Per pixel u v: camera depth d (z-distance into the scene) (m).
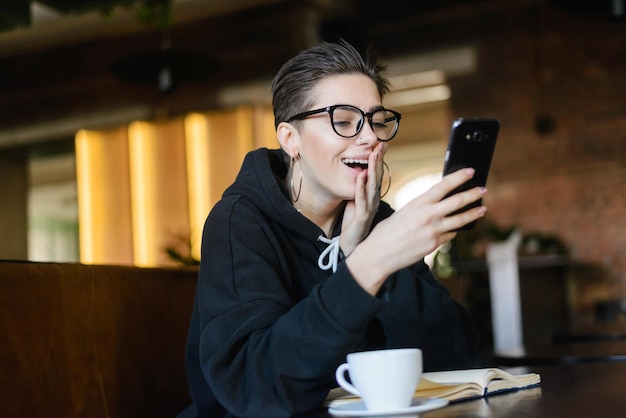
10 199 9.12
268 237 1.23
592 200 6.63
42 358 1.27
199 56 4.94
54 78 8.08
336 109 1.22
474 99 7.01
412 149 10.66
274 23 7.12
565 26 6.75
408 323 1.30
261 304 1.09
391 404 0.87
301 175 1.30
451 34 6.99
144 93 7.88
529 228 6.81
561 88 6.77
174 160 7.82
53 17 7.19
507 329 5.64
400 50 7.08
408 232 0.92
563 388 1.05
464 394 1.01
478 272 5.98
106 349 1.40
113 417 1.38
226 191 1.29
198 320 1.25
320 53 1.25
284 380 0.97
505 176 6.93
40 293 1.29
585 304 6.61
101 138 8.16
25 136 8.44
